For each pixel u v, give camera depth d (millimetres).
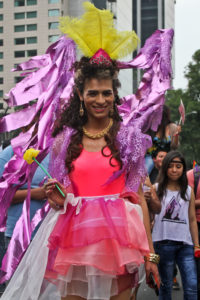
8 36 97250
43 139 3451
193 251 4711
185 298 4598
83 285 2812
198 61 53531
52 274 2848
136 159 2891
